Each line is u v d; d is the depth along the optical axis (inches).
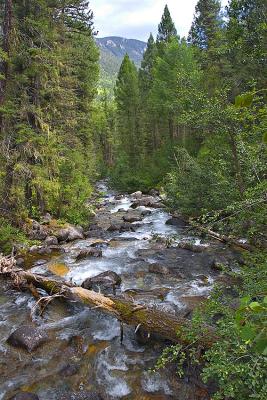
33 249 570.9
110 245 610.5
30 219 707.4
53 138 698.8
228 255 506.9
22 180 666.8
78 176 847.1
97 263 508.7
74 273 469.4
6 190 637.9
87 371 267.7
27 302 385.7
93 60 1198.3
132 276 453.4
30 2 659.4
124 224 767.7
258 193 281.0
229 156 422.3
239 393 175.3
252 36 441.1
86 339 307.9
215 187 487.5
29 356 287.6
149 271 466.3
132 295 385.1
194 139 1290.6
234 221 327.3
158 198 1183.6
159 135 1943.9
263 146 359.3
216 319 273.4
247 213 302.5
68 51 770.8
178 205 707.4
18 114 665.6
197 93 405.4
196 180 565.6
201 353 243.8
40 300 362.0
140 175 1589.6
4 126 645.3
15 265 487.5
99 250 552.1
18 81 645.9
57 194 732.7
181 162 738.8
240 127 389.7
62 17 786.8
